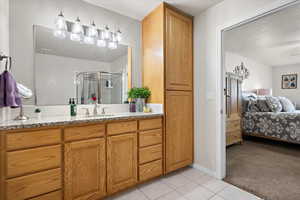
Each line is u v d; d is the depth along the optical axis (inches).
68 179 50.6
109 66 83.9
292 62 205.8
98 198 56.6
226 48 150.3
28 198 44.0
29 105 62.2
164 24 76.8
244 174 80.2
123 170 63.0
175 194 63.5
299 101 204.8
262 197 61.1
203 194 63.4
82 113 75.3
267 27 105.9
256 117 140.5
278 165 91.0
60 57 70.2
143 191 65.7
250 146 129.3
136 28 92.7
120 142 62.5
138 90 82.9
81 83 75.6
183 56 85.0
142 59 93.4
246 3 65.3
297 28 106.2
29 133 44.4
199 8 81.4
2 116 50.2
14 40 59.4
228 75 126.0
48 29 66.9
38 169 45.6
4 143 41.1
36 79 64.1
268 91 189.5
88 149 54.8
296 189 66.1
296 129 116.1
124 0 74.6
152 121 72.2
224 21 73.7
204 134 83.4
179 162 82.1
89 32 76.4
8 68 57.0
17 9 60.0
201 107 85.2
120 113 80.4
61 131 49.6
